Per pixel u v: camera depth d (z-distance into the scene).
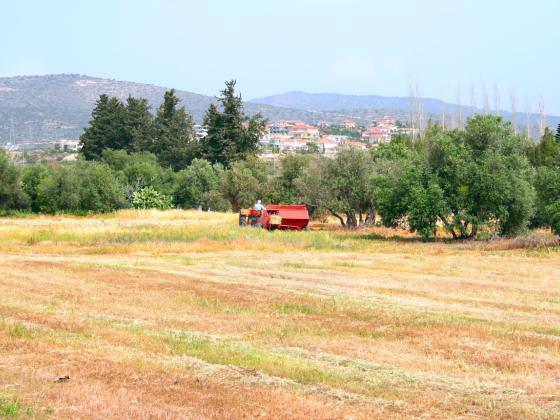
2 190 103.75
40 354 17.25
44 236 57.00
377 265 42.25
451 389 14.98
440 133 62.94
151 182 133.62
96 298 27.25
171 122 176.50
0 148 109.25
